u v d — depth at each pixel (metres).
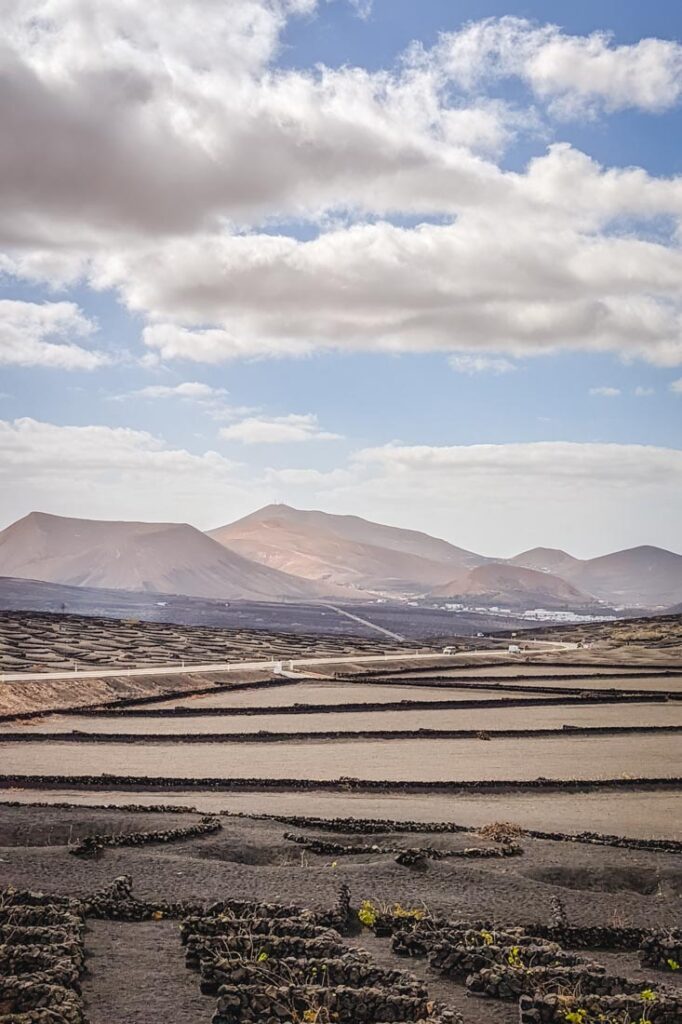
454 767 66.56
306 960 21.12
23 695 92.12
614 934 28.55
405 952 25.25
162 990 21.22
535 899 32.69
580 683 124.69
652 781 60.88
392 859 37.34
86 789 55.28
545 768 66.88
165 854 36.62
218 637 189.38
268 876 33.72
